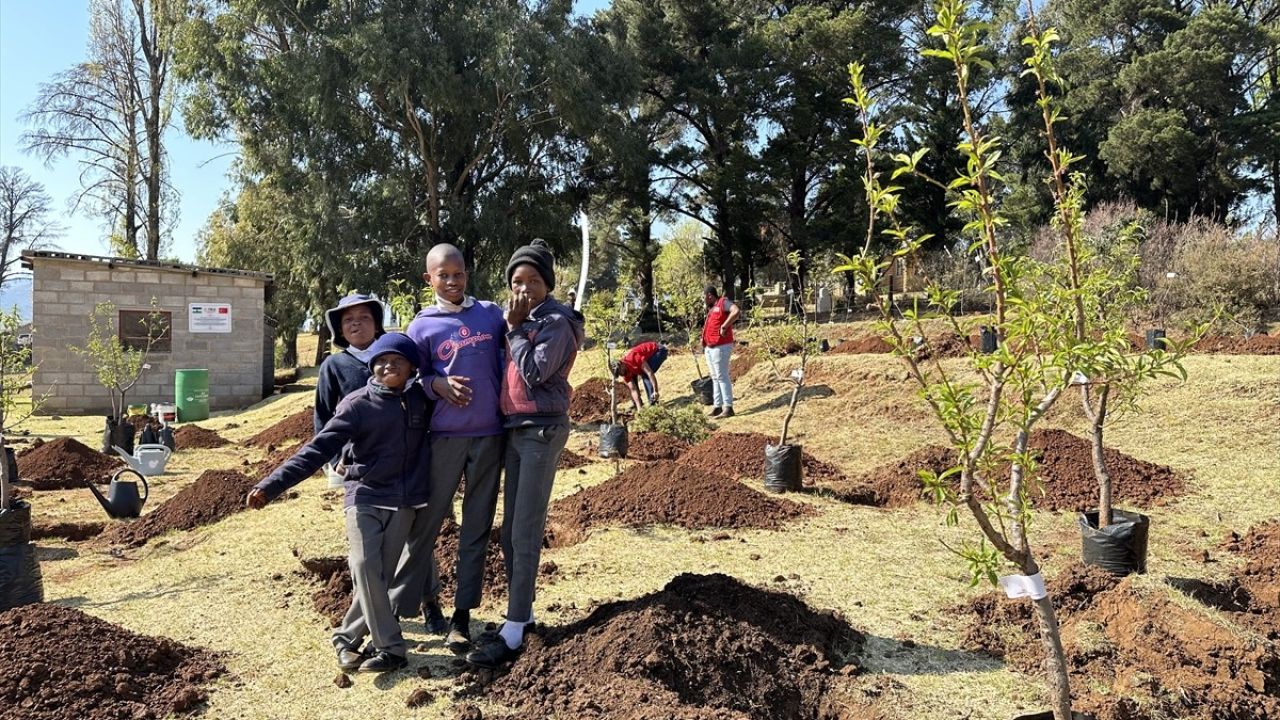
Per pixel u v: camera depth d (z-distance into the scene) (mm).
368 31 20672
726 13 30516
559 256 27688
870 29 28062
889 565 5090
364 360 3938
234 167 27312
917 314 2613
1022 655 3859
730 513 6043
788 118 30172
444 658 3811
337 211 22641
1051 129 3125
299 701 3420
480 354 3799
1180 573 4883
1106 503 4805
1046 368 2441
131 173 27484
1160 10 32062
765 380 12344
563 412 3779
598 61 24734
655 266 38188
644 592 4578
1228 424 8195
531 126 24844
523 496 3686
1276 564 4867
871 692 3484
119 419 11281
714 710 3076
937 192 30812
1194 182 31141
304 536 5621
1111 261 5094
